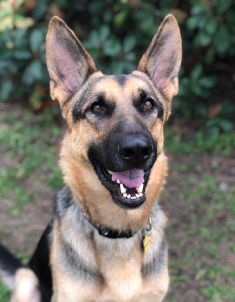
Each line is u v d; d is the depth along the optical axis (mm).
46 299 632
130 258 573
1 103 1119
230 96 1119
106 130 557
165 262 601
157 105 590
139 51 1082
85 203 577
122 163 525
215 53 1104
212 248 806
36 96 1069
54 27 590
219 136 1034
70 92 608
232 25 979
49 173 956
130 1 971
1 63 1026
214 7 949
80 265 569
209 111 1060
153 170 576
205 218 867
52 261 585
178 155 1002
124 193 544
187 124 1071
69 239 578
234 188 918
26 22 1026
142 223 577
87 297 572
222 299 729
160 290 593
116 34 1081
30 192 916
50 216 877
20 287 602
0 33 1043
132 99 574
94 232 575
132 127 537
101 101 569
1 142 1016
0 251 620
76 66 609
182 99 1049
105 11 1045
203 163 983
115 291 570
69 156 584
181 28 1036
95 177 568
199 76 1029
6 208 887
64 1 1050
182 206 891
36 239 833
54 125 1061
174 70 615
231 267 780
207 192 914
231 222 856
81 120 574
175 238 833
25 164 965
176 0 1012
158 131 588
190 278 766
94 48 995
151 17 996
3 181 928
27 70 1012
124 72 1004
